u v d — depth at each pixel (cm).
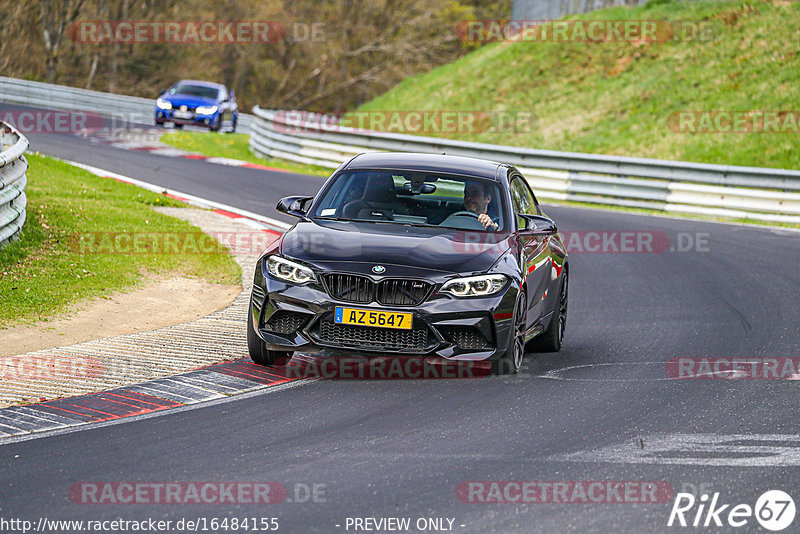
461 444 2112
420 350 2520
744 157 9619
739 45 11850
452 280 2539
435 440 2133
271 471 1898
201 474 1870
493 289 2569
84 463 1911
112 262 4050
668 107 11138
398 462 1975
